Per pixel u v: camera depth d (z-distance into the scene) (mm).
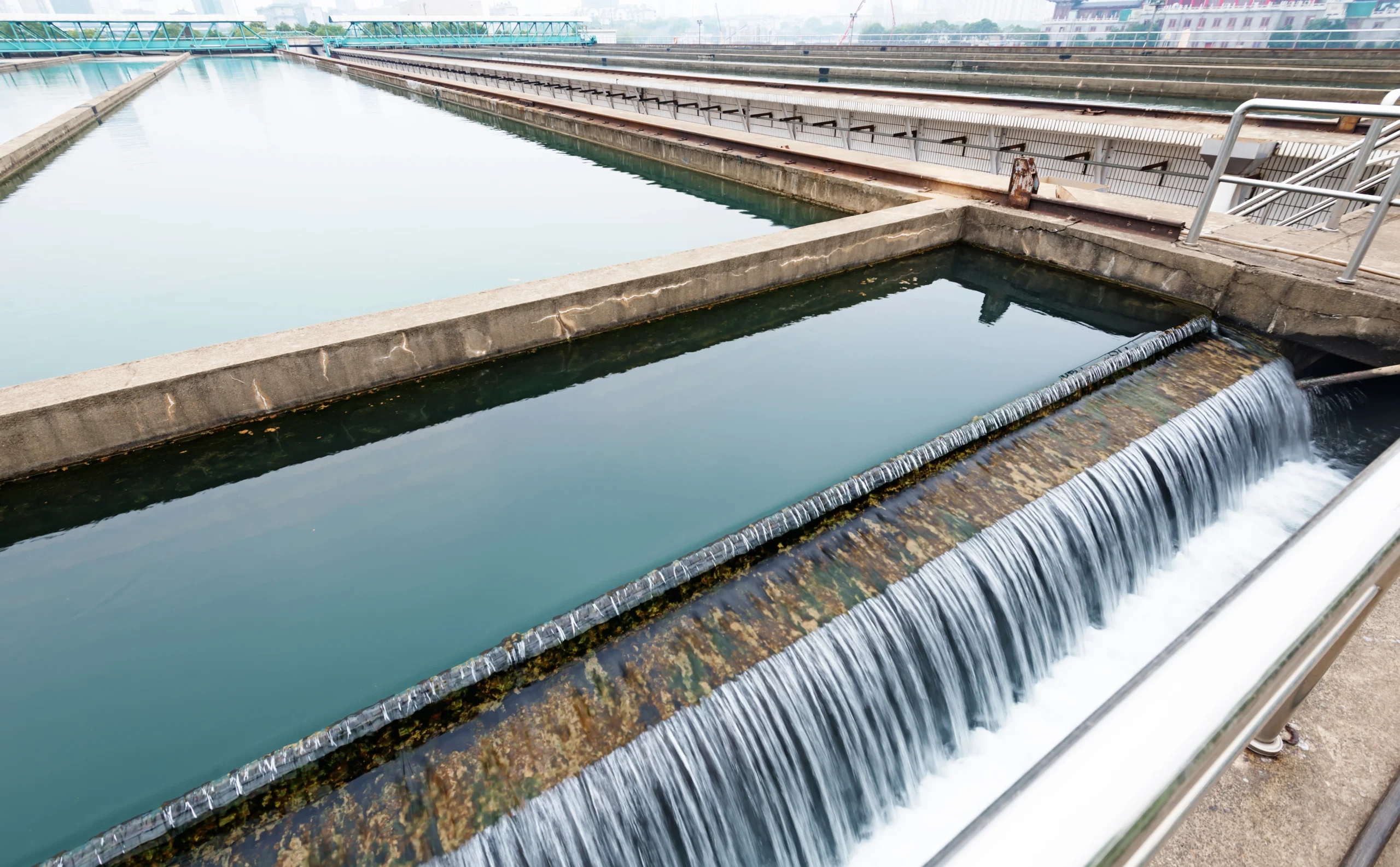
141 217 13945
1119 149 11203
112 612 4652
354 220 13422
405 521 5414
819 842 4289
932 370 7473
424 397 6852
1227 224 8852
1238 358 7359
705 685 3994
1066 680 5332
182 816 3252
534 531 5277
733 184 15586
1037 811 743
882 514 5223
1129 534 5848
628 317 7988
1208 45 31203
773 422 6602
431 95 34688
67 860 3088
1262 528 6602
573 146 21250
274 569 4969
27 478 5617
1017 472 5715
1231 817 1975
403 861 3207
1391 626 2557
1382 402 7520
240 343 6445
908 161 13375
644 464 6027
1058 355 7664
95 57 77625
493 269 10523
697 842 3838
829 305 9156
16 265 11141
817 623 4387
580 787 3543
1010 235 10078
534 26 106500
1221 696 867
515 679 3953
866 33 120875
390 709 3682
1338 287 6949
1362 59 24109
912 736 4656
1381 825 1889
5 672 4234
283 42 97188
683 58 49438
